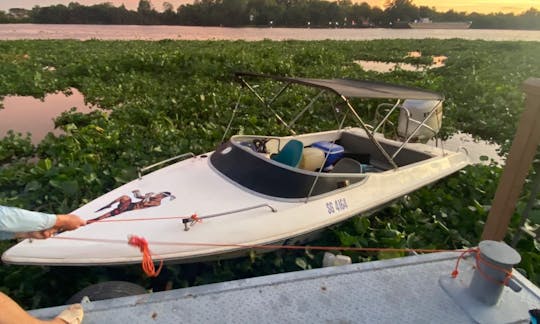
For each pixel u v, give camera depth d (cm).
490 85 1348
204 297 246
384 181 467
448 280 265
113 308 235
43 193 508
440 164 544
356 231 450
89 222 346
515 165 283
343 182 429
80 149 677
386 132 844
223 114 973
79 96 1313
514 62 2325
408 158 579
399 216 504
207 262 379
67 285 363
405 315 239
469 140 928
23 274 360
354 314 239
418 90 526
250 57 1958
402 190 480
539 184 338
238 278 385
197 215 363
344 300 249
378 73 1783
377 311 242
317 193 410
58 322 211
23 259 306
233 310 238
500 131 955
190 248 331
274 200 395
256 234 357
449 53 3136
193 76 1580
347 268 277
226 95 1166
